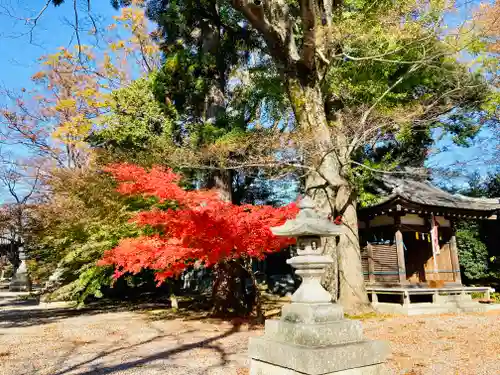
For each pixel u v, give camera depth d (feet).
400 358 19.45
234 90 53.06
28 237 58.49
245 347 23.49
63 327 33.76
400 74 40.96
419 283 39.32
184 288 70.08
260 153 31.37
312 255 12.15
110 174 42.88
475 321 30.48
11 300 65.26
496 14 29.27
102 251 39.52
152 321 36.40
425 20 29.40
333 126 35.91
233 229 23.82
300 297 11.76
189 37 50.16
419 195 40.75
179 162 35.06
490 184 59.67
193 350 23.20
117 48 58.18
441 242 43.70
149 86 48.83
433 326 28.53
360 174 46.16
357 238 36.88
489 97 39.93
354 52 38.63
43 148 66.64
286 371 10.41
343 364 10.09
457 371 17.01
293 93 35.01
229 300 39.78
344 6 41.86
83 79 59.77
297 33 43.50
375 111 33.99
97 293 40.98
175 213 24.89
